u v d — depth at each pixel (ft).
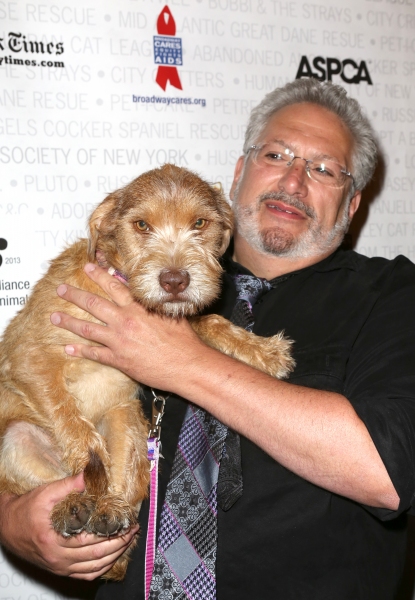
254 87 12.21
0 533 7.80
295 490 7.15
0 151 10.59
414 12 13.28
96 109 11.16
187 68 11.71
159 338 6.81
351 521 7.22
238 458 7.04
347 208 9.96
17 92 10.62
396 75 13.21
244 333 8.36
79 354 7.34
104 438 8.20
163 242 7.45
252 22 12.07
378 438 5.70
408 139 13.35
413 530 12.48
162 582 6.66
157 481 7.77
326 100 9.83
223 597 6.99
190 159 11.88
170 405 8.30
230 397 6.29
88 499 6.86
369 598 7.07
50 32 10.75
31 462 7.95
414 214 13.43
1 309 10.75
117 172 11.38
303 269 9.16
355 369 7.38
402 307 7.64
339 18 12.69
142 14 11.31
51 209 10.98
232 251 10.80
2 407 8.28
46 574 10.84
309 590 6.92
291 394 6.17
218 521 7.13
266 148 9.59
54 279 8.13
